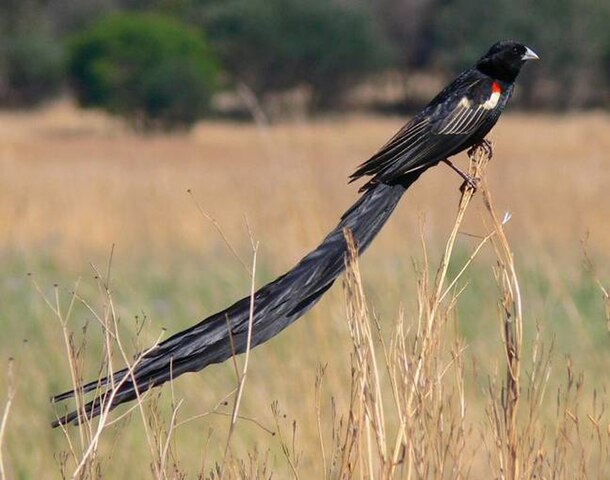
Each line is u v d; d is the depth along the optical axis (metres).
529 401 6.88
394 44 84.31
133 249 22.44
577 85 79.62
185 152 54.66
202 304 14.81
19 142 62.88
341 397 9.10
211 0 83.81
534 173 34.44
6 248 20.73
